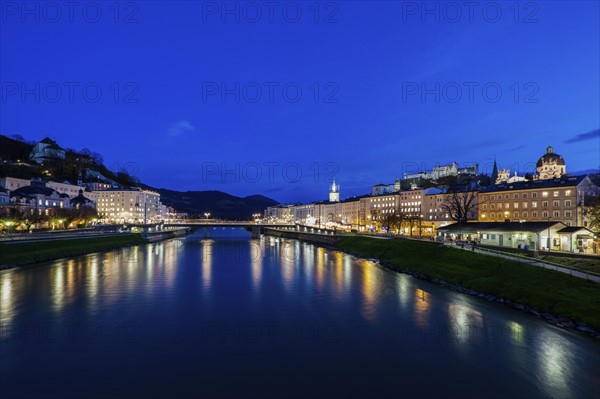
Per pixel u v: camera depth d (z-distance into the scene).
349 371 26.58
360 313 41.28
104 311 41.91
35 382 24.81
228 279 63.94
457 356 28.91
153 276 66.38
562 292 41.19
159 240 177.88
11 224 118.00
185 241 177.12
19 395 23.16
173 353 29.77
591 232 80.56
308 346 31.34
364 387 24.25
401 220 152.00
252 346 31.34
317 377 25.66
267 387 24.30
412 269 71.19
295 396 23.17
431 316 39.66
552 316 37.66
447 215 169.62
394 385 24.45
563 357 28.23
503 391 23.52
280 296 50.19
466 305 44.09
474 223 110.56
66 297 48.38
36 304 44.53
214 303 46.09
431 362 27.88
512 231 92.75
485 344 31.17
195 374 26.09
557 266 51.41
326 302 46.59
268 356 29.20
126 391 23.70
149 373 26.22
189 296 49.91
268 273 71.38
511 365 27.12
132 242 142.62
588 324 33.81
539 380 24.86
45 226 146.25
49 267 74.50
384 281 61.69
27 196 153.00
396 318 39.12
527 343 31.11
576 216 114.31
